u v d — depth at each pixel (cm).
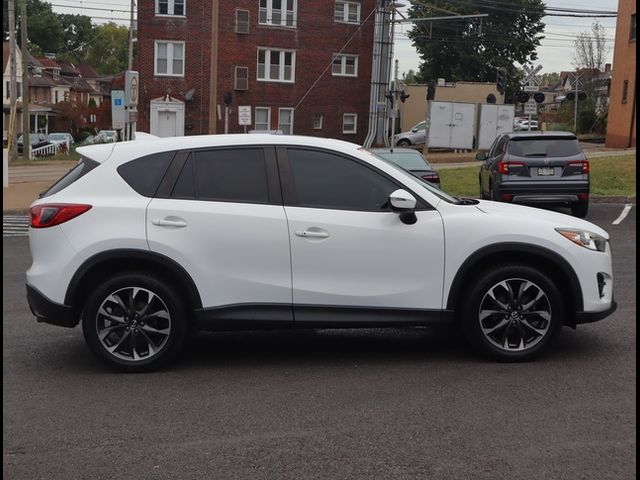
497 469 425
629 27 3312
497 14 5638
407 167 1505
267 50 4269
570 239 607
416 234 598
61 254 593
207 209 596
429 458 440
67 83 8656
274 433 480
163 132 4175
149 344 602
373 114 4319
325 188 611
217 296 595
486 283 602
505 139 1540
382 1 4250
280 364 629
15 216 1816
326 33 4381
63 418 510
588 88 5350
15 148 3928
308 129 4422
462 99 4700
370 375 594
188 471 428
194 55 4144
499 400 533
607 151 3152
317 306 598
